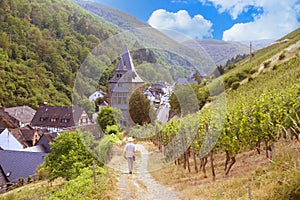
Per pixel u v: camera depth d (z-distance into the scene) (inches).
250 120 307.7
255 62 1493.6
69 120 1553.9
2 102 2121.1
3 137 1236.5
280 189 181.6
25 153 924.0
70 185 313.0
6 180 864.3
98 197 248.8
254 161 317.4
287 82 657.0
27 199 430.0
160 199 242.4
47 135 1157.7
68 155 518.9
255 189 210.1
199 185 275.3
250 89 922.7
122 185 272.4
